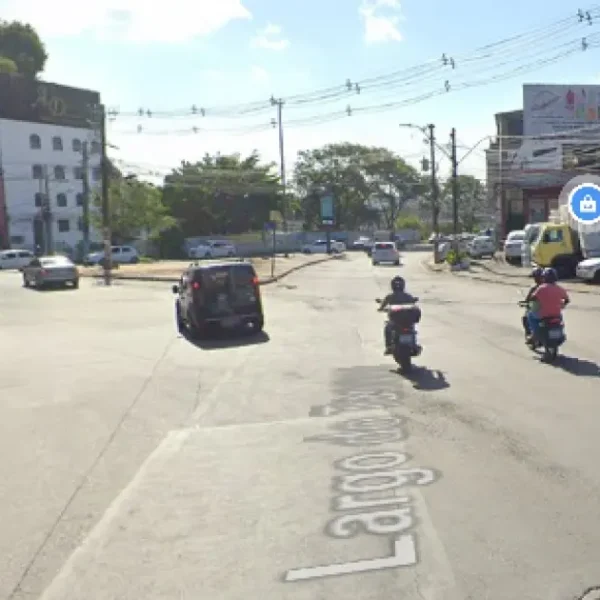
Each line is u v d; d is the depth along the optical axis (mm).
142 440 8281
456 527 5355
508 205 56219
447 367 11961
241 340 16547
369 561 4875
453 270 42344
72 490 6609
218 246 69250
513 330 16344
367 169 99812
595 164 48625
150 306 25375
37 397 10805
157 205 69562
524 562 4742
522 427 8023
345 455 7328
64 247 74812
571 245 31594
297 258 65188
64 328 19672
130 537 5480
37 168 74312
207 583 4684
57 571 4977
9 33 85250
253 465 7152
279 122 59125
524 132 51656
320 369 12344
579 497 5863
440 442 7598
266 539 5332
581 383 10250
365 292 29234
